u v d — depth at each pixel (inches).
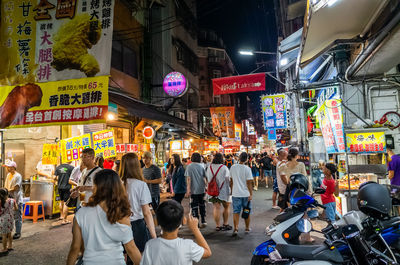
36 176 386.6
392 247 136.3
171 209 91.5
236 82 538.6
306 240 231.0
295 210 151.0
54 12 207.5
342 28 269.1
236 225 259.9
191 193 296.2
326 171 240.5
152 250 91.5
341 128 255.0
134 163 155.7
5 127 197.8
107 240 95.7
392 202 146.5
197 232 98.7
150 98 741.9
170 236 93.0
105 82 192.9
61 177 332.8
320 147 465.7
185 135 747.4
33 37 207.6
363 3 218.8
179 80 639.1
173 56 956.6
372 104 369.4
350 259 134.5
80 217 96.2
